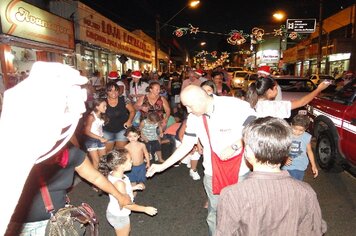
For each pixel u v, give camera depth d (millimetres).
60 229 2088
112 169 3492
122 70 23422
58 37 13000
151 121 6496
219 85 7414
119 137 6043
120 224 3455
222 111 2973
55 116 1342
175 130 6262
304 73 35625
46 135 1308
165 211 4754
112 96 5832
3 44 9453
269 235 1692
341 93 6012
